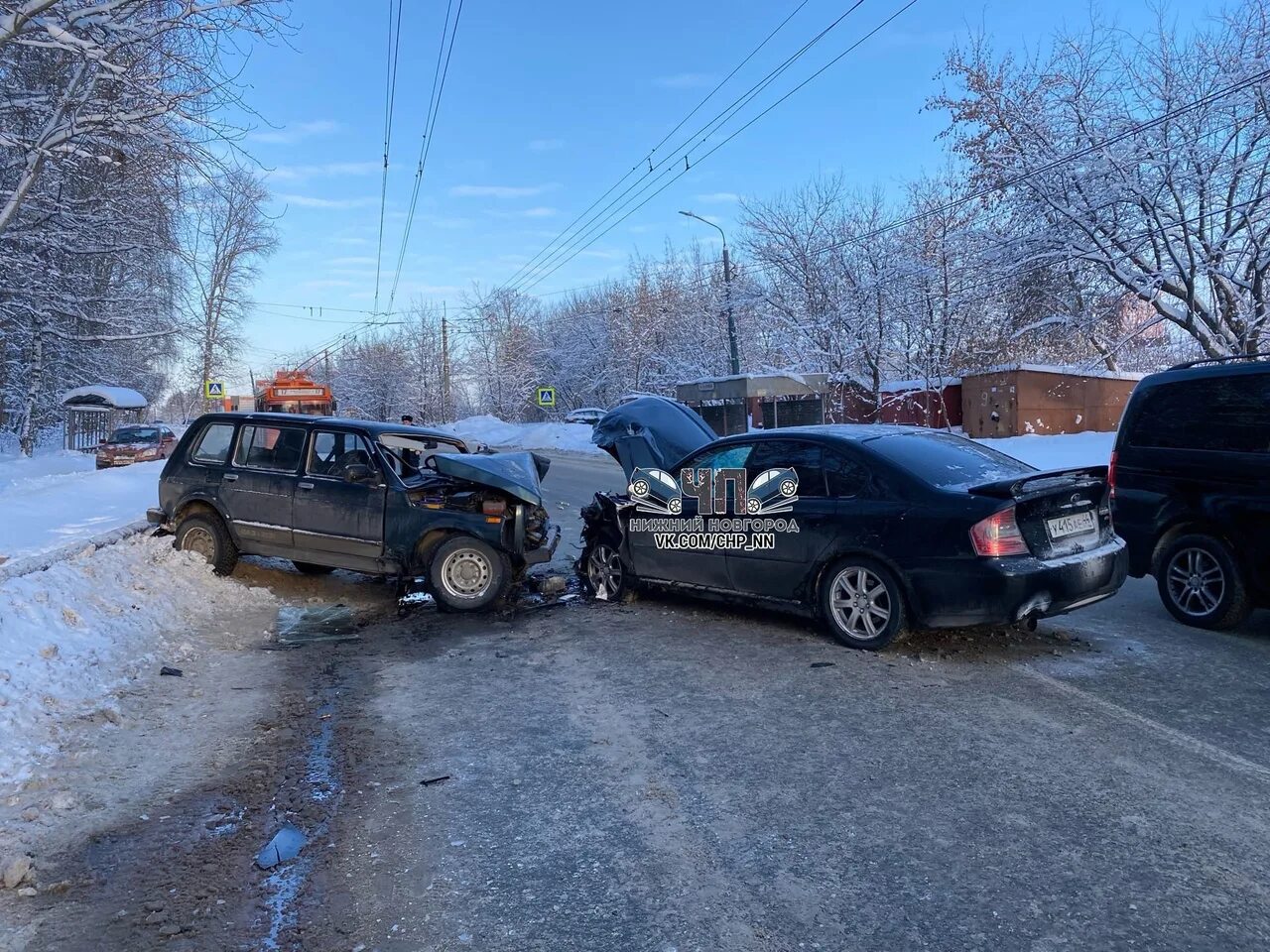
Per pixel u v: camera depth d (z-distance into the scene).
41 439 35.62
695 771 3.96
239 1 9.14
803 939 2.68
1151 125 16.50
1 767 3.89
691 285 44.62
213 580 7.84
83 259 18.84
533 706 4.92
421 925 2.80
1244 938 2.62
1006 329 23.73
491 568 7.34
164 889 3.04
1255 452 5.73
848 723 4.47
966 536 5.16
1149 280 17.64
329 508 7.68
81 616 5.81
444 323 58.25
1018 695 4.80
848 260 27.16
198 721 4.73
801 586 6.01
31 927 2.80
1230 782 3.66
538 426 42.53
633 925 2.78
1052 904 2.82
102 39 9.62
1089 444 17.44
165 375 45.03
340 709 4.95
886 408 26.56
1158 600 7.07
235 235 37.50
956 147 21.25
